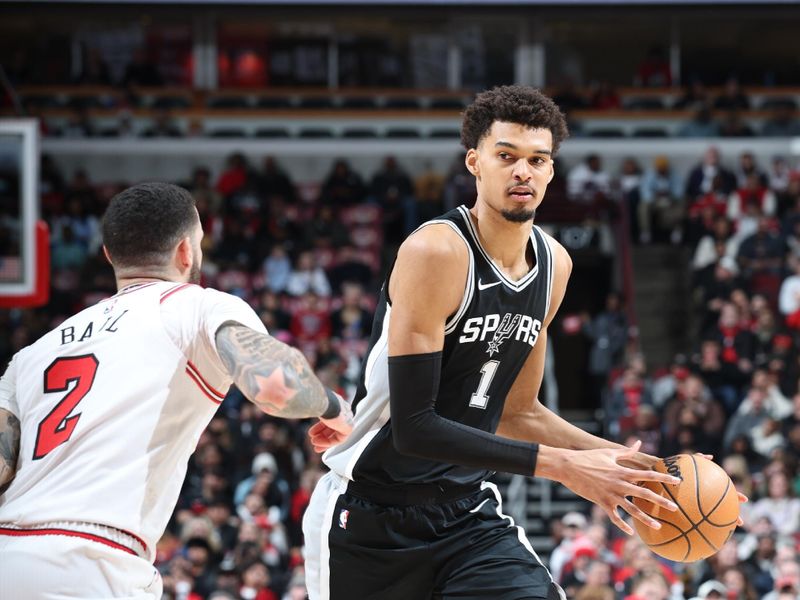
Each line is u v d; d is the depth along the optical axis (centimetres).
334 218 2742
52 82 3412
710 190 2781
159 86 3353
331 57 3456
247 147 3067
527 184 543
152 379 465
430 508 582
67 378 470
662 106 3325
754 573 1550
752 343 2191
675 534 566
